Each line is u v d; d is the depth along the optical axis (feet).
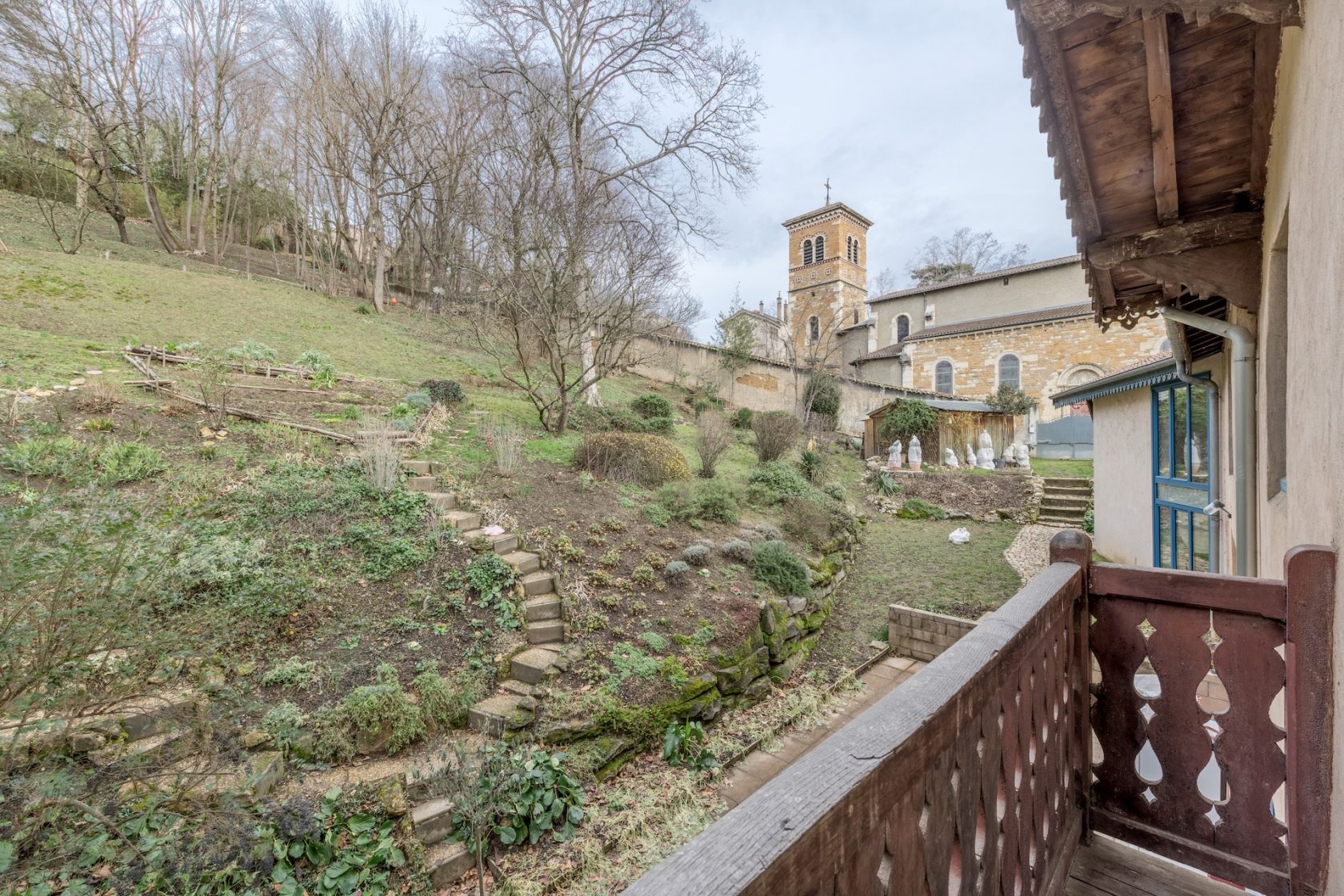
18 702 8.09
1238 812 5.79
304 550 16.49
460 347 55.72
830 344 102.63
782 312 128.88
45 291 41.78
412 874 10.09
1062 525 39.09
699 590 19.40
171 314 44.19
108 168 72.59
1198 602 5.98
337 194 77.71
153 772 9.32
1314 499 5.70
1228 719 5.87
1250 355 12.16
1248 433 12.10
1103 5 6.13
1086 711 6.77
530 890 10.31
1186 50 7.20
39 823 7.93
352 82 69.36
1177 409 23.34
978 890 4.13
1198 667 6.07
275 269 86.07
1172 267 11.12
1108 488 31.35
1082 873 6.40
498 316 35.22
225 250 83.41
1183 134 8.79
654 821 12.23
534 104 46.47
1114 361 72.13
